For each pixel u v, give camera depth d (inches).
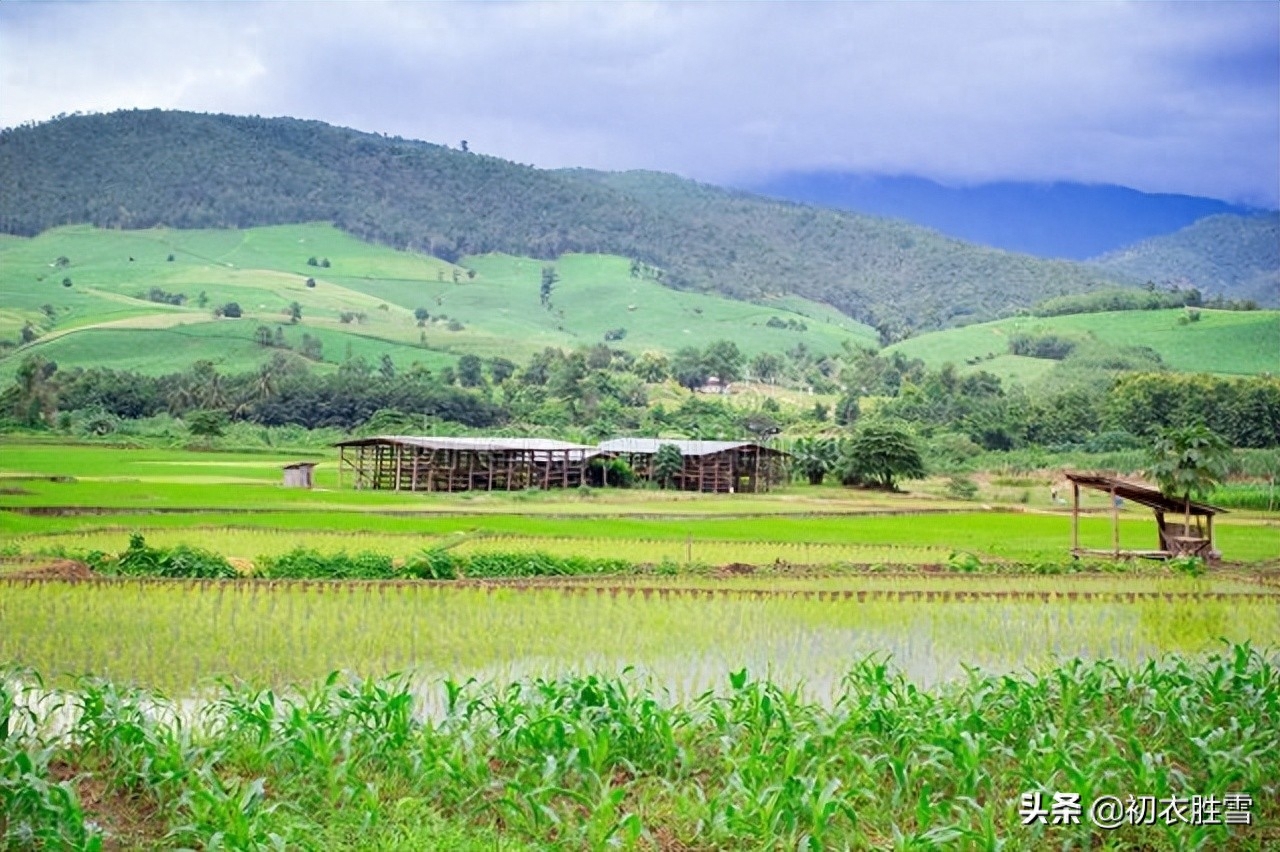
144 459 3759.8
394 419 5275.6
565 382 6486.2
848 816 569.3
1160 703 717.9
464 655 1002.1
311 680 911.7
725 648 1048.8
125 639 1016.9
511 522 2213.3
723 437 5625.0
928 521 2640.3
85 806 582.6
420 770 610.2
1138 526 2536.9
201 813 540.4
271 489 2819.9
